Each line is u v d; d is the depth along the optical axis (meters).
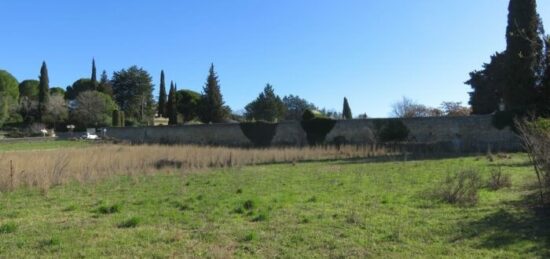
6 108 70.19
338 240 7.51
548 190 9.59
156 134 51.72
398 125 38.84
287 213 9.88
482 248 6.82
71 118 75.06
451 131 37.06
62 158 21.95
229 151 29.34
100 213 10.45
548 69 31.11
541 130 10.00
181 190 14.32
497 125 34.69
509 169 17.31
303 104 101.31
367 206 10.50
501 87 39.72
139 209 10.88
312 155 29.56
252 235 7.75
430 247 6.98
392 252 6.80
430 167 19.83
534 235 7.36
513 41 32.00
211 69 77.25
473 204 10.14
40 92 77.75
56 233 8.27
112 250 7.11
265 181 16.56
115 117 70.38
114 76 90.31
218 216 9.75
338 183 15.15
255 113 83.38
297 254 6.80
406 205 10.46
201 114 78.38
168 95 84.00
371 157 28.64
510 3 32.03
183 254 6.86
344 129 40.72
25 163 19.66
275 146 39.62
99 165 21.52
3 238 7.97
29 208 11.41
